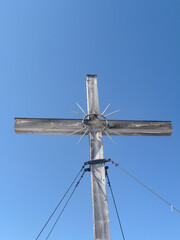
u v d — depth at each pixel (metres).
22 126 3.63
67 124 3.71
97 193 3.14
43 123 3.69
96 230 2.91
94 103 3.84
